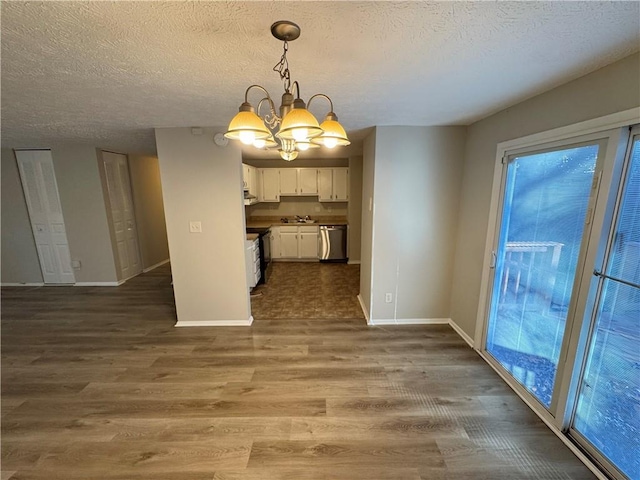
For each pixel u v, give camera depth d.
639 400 1.46
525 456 1.71
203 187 3.12
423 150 3.05
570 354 1.78
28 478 1.60
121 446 1.79
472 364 2.61
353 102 2.16
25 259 4.76
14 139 3.59
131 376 2.46
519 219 2.31
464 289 3.07
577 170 1.77
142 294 4.40
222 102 2.10
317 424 1.95
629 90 1.42
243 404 2.14
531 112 2.08
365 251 3.70
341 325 3.38
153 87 1.79
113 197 4.82
